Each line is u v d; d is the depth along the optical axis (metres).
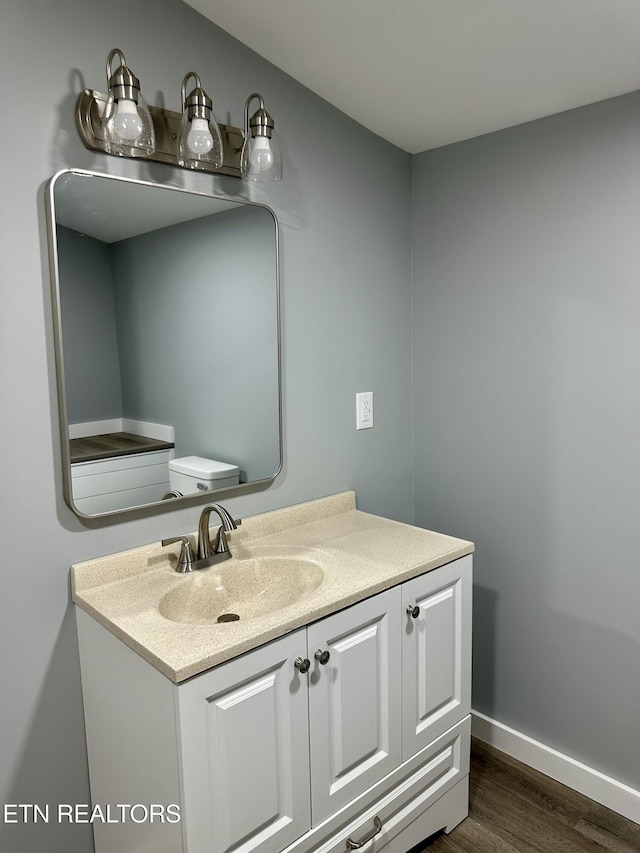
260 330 1.86
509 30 1.54
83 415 1.52
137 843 1.42
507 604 2.19
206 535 1.69
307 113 1.92
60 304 1.45
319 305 2.02
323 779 1.49
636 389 1.79
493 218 2.07
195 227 1.68
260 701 1.33
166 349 1.65
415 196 2.30
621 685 1.93
